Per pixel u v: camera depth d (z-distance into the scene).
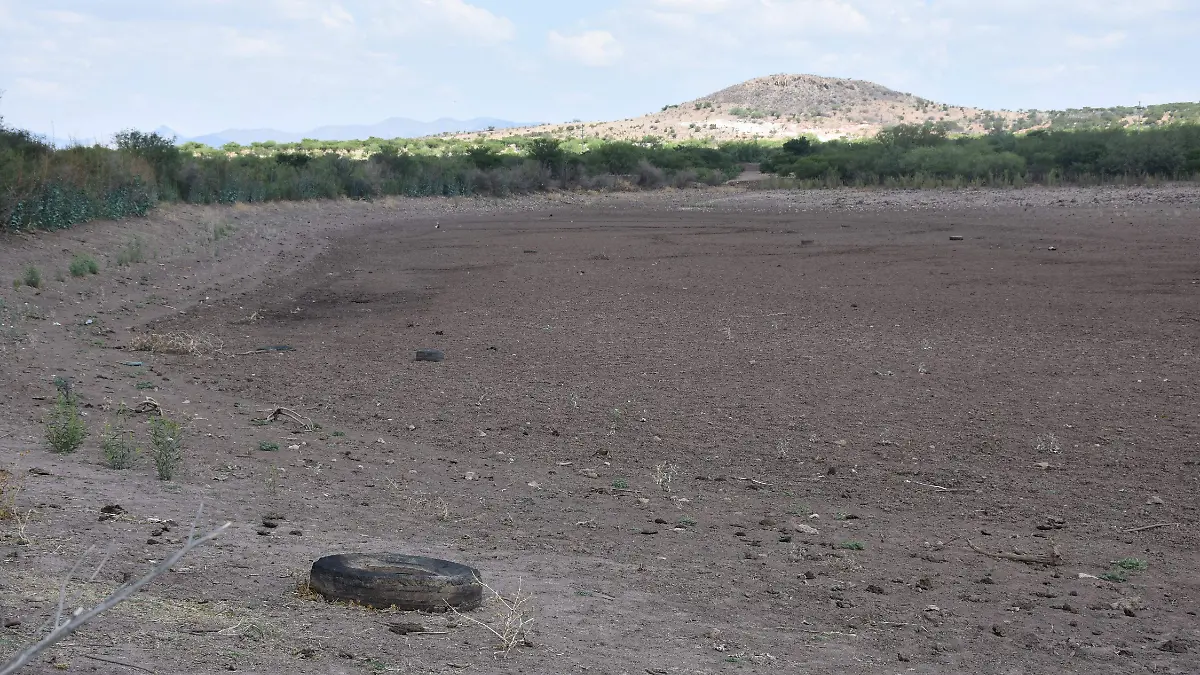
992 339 17.28
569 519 8.87
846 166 65.44
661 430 12.10
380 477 10.14
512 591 6.70
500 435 11.97
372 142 134.50
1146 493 9.55
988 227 37.53
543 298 23.47
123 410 12.69
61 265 24.69
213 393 14.09
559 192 67.81
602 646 5.68
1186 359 15.25
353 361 16.52
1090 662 5.85
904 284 24.23
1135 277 24.08
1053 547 8.20
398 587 6.05
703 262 29.94
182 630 5.23
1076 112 173.38
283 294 24.89
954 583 7.36
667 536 8.42
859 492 9.80
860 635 6.23
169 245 31.19
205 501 8.81
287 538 7.76
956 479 10.13
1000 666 5.76
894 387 13.98
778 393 13.78
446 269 29.59
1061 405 12.79
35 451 10.40
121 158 38.69
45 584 5.83
